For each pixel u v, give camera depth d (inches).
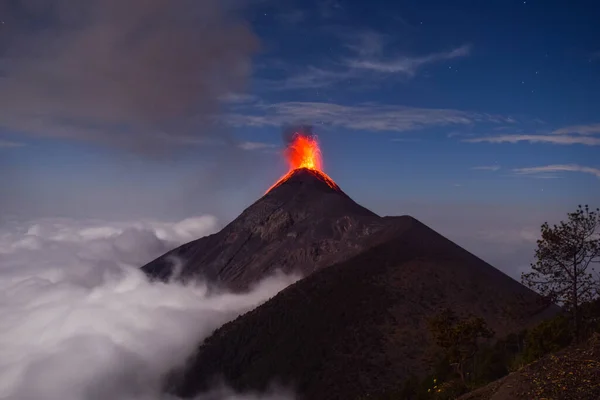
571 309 1073.5
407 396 1803.6
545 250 1098.1
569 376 764.6
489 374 1323.8
